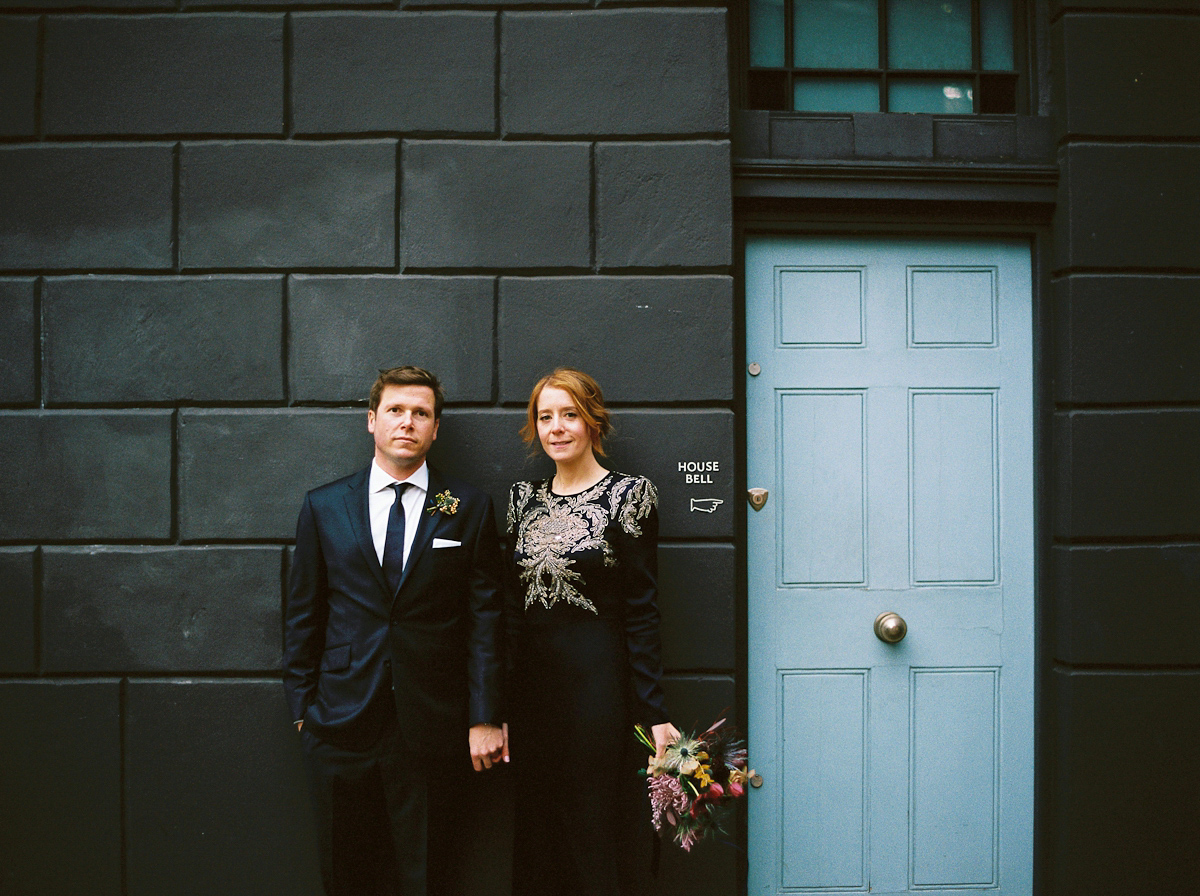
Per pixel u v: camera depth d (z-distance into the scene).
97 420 2.56
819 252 2.80
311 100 2.58
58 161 2.58
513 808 2.55
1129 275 2.69
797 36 2.86
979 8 2.86
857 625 2.79
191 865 2.54
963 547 2.80
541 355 2.59
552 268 2.60
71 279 2.57
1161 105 2.70
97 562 2.55
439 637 2.20
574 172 2.60
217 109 2.58
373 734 2.14
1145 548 2.65
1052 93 2.78
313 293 2.58
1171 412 2.67
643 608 2.17
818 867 2.78
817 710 2.79
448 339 2.59
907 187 2.72
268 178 2.58
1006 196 2.73
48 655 2.54
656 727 2.13
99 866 2.54
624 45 2.61
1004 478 2.80
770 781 2.77
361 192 2.58
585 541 2.15
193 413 2.57
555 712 2.16
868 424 2.80
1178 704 2.65
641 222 2.60
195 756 2.55
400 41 2.59
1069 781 2.64
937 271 2.82
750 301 2.79
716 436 2.58
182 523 2.56
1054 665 2.74
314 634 2.25
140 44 2.58
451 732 2.19
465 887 2.55
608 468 2.57
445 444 2.58
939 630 2.80
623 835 2.51
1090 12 2.70
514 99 2.59
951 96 2.87
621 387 2.58
